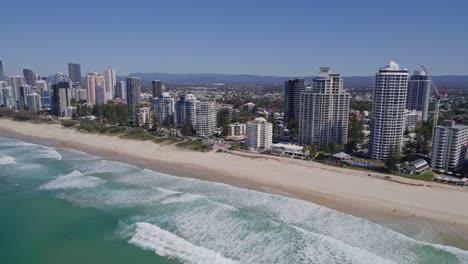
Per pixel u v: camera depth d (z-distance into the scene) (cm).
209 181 8912
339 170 9850
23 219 6438
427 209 6931
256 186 8525
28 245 5512
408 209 6950
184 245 5428
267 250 5278
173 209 6812
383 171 9831
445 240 5703
